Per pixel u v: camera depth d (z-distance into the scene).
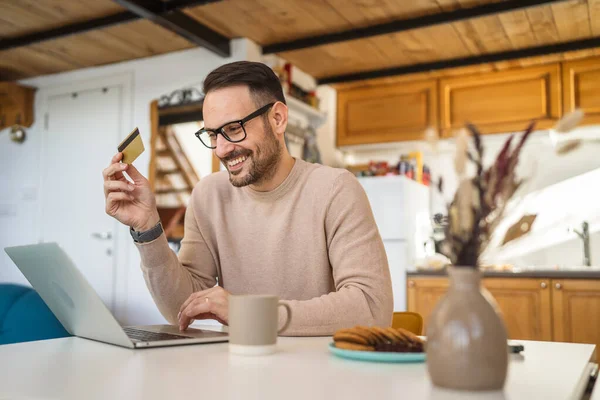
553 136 0.65
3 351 0.92
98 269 3.88
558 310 3.31
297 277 1.40
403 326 1.51
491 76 3.96
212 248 1.52
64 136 4.14
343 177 1.40
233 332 0.88
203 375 0.71
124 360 0.82
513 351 0.95
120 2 2.79
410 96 4.21
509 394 0.62
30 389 0.64
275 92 1.37
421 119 4.15
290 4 3.01
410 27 3.17
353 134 4.39
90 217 3.96
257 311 0.86
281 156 1.41
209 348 0.94
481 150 0.66
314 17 3.18
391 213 3.87
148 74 3.82
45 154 4.20
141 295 3.70
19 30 3.44
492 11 2.97
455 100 4.05
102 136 3.96
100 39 3.51
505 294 3.46
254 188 1.45
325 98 4.33
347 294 1.16
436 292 3.65
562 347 1.03
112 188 1.23
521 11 3.02
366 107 4.36
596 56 3.65
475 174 0.66
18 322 2.24
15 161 4.34
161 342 0.96
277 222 1.42
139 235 1.28
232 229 1.48
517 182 0.67
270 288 1.42
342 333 0.88
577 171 3.98
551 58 3.68
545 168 4.05
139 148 1.23
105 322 0.95
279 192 1.43
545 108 3.79
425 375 0.72
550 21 3.16
